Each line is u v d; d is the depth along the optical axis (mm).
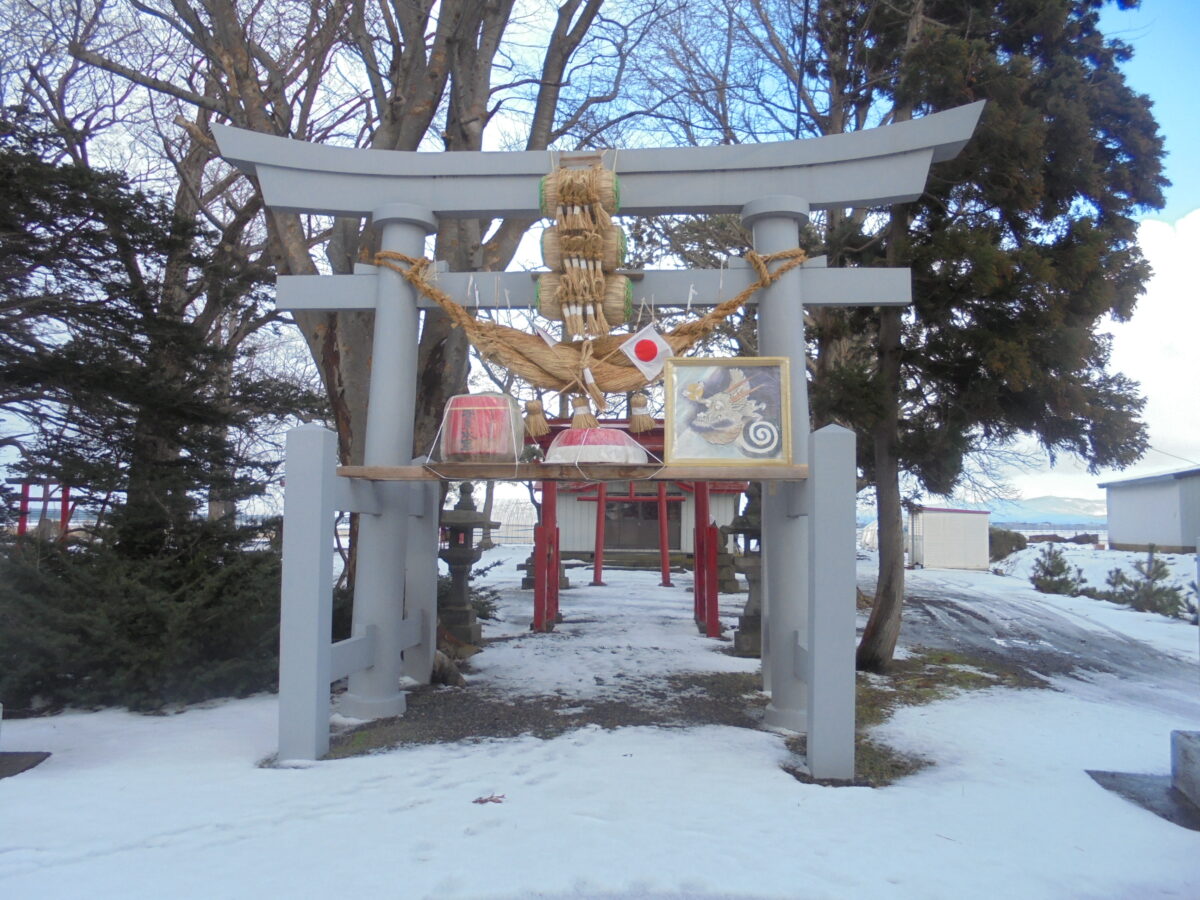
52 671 7254
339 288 7098
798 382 6625
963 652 10883
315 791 4797
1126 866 3908
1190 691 9117
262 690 7863
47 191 9039
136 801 4613
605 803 4574
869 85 11188
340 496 6039
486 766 5305
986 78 8383
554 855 3830
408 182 7160
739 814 4430
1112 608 16625
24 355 9719
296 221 9578
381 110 10672
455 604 10500
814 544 5312
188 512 9031
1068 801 4875
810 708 5277
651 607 15047
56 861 3756
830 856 3883
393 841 3992
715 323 6582
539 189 7047
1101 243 8289
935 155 6840
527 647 10328
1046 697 8086
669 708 7031
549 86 10992
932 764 5652
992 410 8492
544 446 10930
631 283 6875
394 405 6863
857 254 9945
